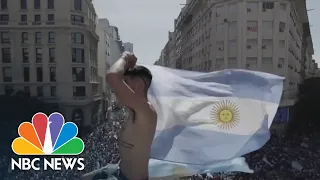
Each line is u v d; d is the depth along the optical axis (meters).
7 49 51.81
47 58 52.28
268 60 43.62
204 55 53.56
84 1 54.72
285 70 44.00
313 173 23.31
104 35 82.88
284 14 43.91
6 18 51.69
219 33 46.22
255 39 43.56
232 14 44.59
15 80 51.84
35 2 52.06
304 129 48.09
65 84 52.69
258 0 43.22
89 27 56.94
